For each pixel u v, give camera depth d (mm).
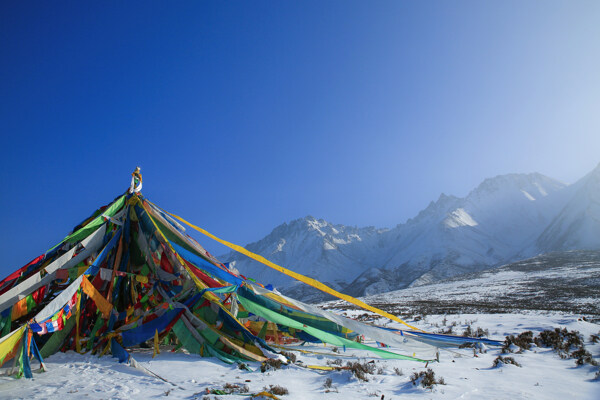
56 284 13117
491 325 21469
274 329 15078
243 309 15266
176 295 13445
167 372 9680
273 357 11336
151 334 11805
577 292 50219
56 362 10703
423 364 11516
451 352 13836
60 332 11680
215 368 10164
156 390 8203
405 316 28688
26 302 11625
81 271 12484
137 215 14633
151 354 11727
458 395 8070
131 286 14141
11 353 9648
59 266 12250
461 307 39656
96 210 14344
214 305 12922
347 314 30031
